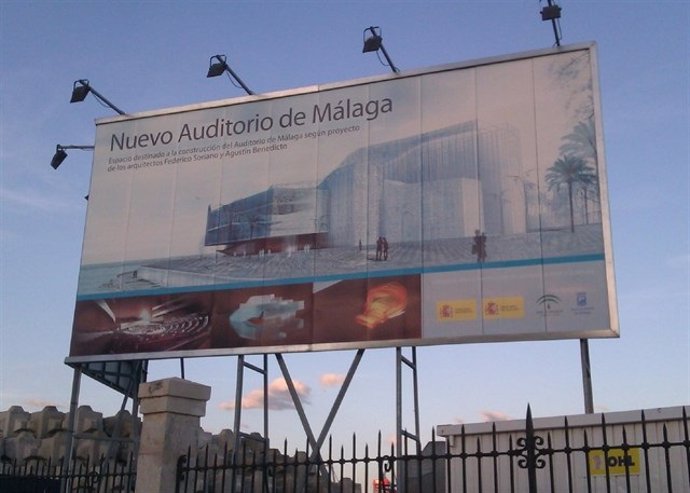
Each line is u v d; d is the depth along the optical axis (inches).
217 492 706.8
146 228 738.2
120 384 753.0
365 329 644.1
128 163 764.6
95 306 729.6
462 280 630.5
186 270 714.2
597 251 602.9
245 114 741.3
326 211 687.7
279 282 682.2
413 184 668.1
